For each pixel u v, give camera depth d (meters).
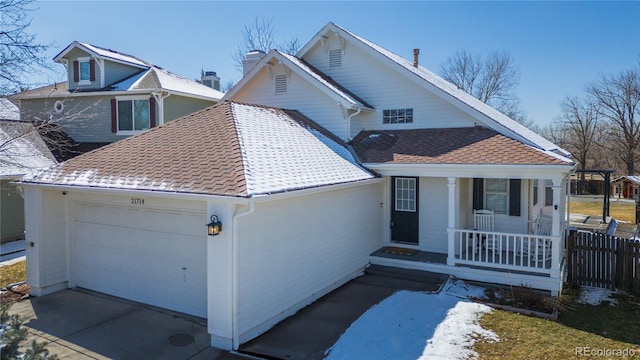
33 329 8.12
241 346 7.43
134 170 9.33
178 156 9.45
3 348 4.03
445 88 15.84
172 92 18.77
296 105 14.93
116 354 7.11
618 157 48.34
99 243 10.30
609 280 10.79
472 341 7.59
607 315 8.98
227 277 7.30
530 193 12.31
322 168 10.48
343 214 11.00
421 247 13.07
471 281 10.98
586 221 22.12
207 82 26.61
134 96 18.66
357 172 11.51
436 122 13.84
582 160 48.44
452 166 11.09
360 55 14.97
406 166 11.77
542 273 10.54
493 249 11.11
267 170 8.66
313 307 9.38
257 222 7.89
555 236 10.11
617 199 36.53
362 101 14.88
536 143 12.39
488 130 12.84
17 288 10.66
